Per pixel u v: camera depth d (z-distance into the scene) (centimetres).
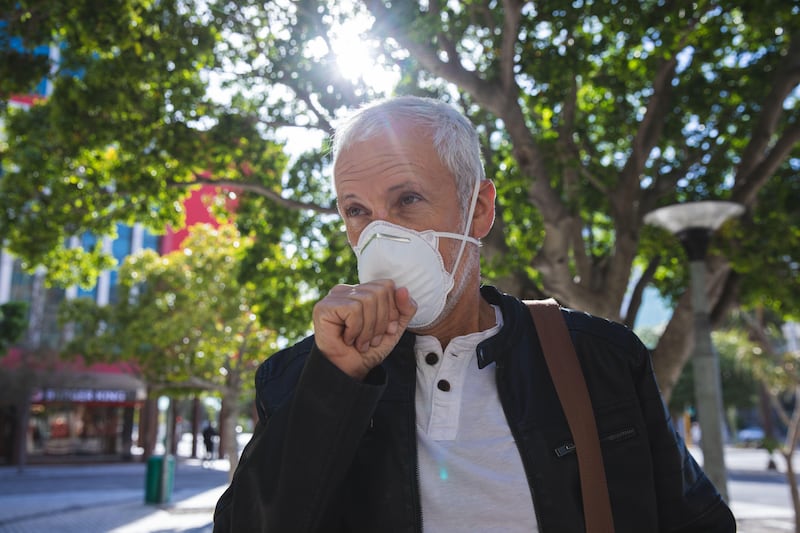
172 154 788
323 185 880
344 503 121
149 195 827
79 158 867
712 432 604
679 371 732
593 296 711
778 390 1708
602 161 948
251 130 810
